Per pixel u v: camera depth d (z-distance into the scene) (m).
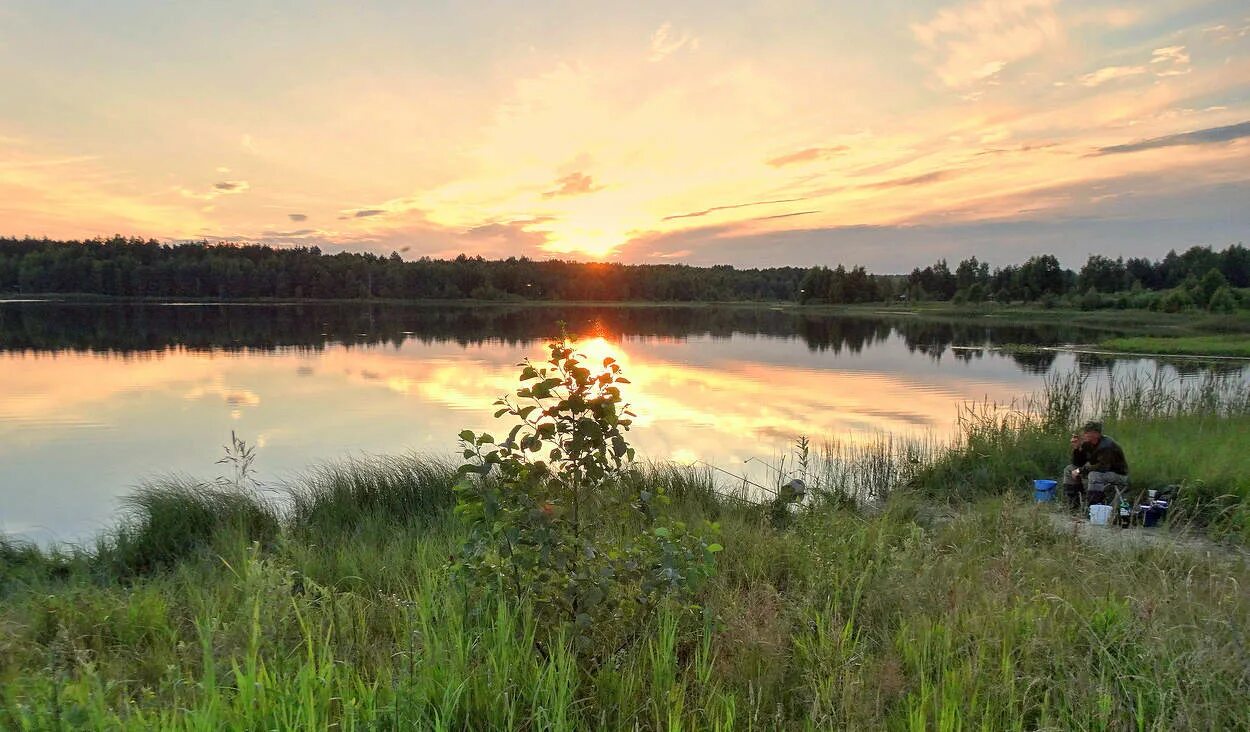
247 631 3.66
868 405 21.52
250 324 65.31
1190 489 8.16
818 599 4.54
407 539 6.77
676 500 8.84
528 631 3.50
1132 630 3.69
